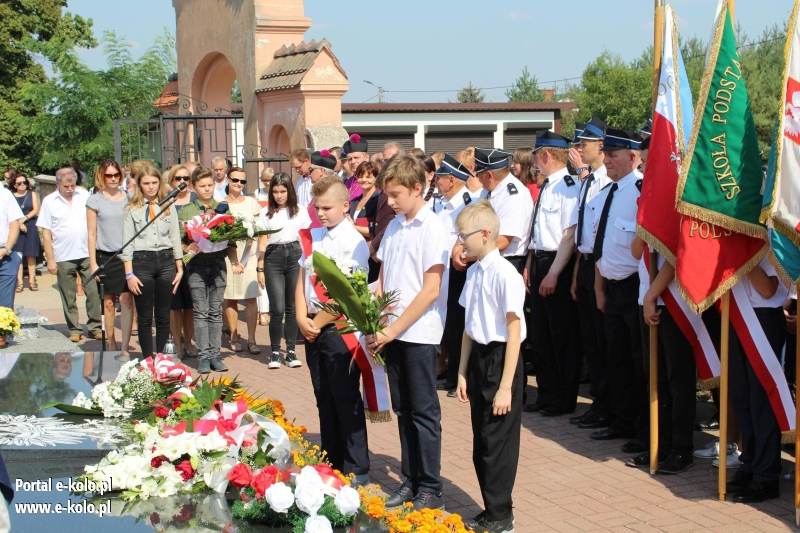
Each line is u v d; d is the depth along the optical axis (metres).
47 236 12.05
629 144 6.89
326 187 6.04
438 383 9.21
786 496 5.98
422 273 5.66
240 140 20.66
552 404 8.05
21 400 5.94
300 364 10.21
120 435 5.17
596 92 46.09
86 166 23.91
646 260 6.46
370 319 5.48
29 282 17.95
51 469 4.80
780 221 5.38
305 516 4.15
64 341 10.01
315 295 6.05
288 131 14.70
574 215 7.68
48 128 24.00
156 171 9.52
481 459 5.43
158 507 4.31
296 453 5.13
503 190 8.15
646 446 6.84
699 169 5.71
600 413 7.59
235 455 4.59
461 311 8.45
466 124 34.00
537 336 8.05
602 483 6.27
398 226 5.82
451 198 8.35
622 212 6.93
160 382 5.85
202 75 18.23
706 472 6.46
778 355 5.86
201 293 9.83
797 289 5.46
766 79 30.64
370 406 6.03
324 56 14.03
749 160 5.70
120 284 10.18
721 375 5.86
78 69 24.12
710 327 6.34
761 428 5.88
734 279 5.73
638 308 6.86
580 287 7.59
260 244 10.73
